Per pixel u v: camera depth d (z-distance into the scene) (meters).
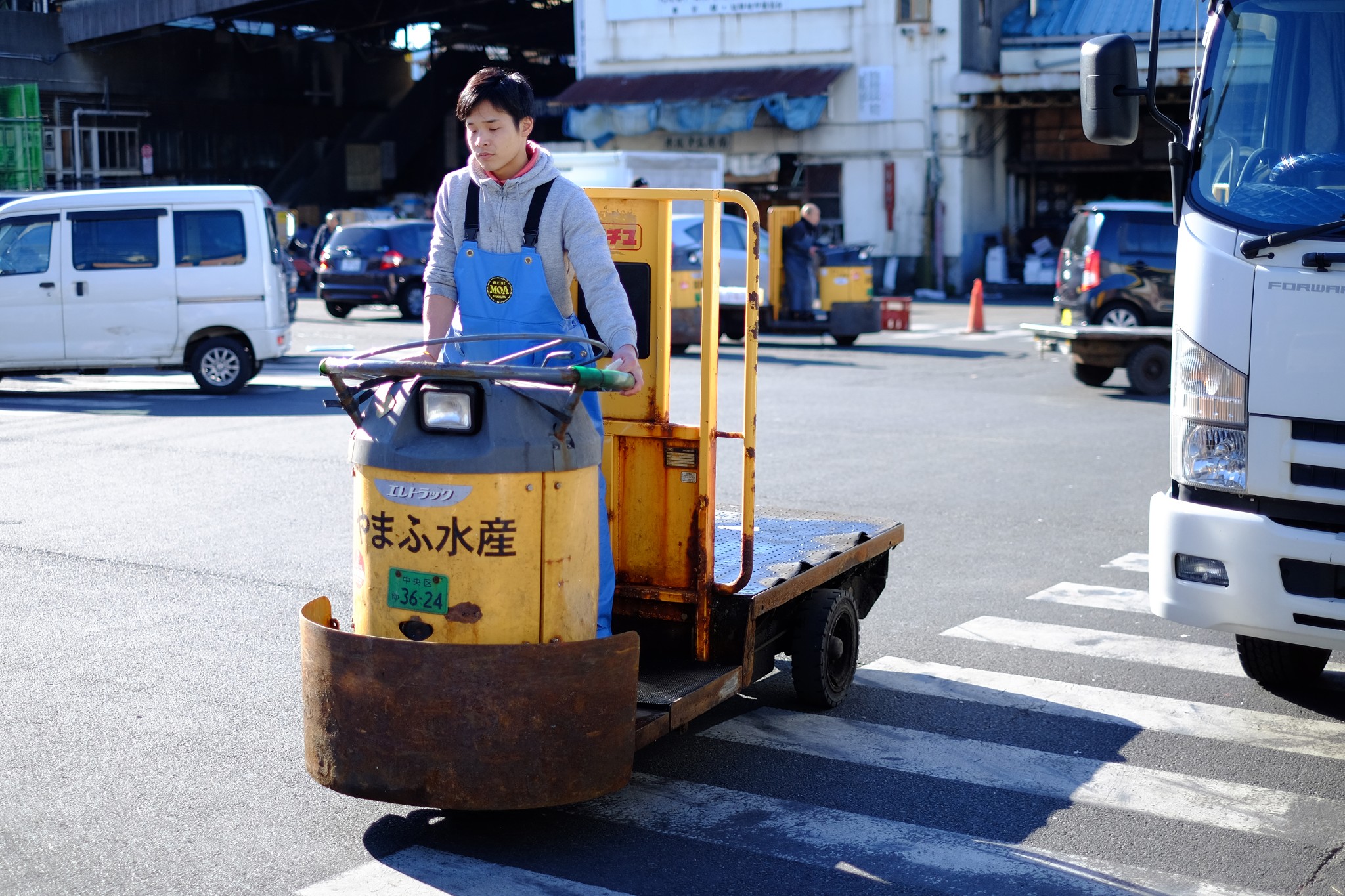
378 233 24.50
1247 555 4.76
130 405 14.34
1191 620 4.93
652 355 4.83
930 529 8.57
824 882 3.94
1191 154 5.13
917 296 30.64
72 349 15.01
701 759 4.93
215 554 7.76
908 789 4.66
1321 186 4.81
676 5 33.03
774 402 14.32
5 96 32.38
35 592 6.96
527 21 42.31
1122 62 5.18
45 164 35.28
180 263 15.12
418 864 4.03
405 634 3.94
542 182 4.18
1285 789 4.68
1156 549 5.04
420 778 3.85
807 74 31.44
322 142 41.44
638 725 4.20
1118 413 13.65
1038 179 33.12
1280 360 4.71
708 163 26.36
